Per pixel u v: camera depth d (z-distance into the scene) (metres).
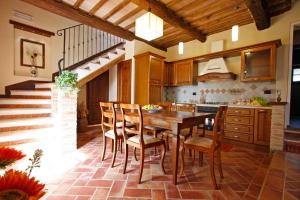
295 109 6.17
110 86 6.08
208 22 4.29
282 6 3.66
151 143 2.12
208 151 1.98
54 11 3.53
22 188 0.47
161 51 5.91
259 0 2.89
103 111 2.73
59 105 2.98
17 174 0.51
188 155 3.02
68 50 5.37
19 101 3.46
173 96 5.80
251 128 3.54
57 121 3.03
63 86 3.01
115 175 2.17
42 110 3.53
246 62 3.92
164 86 5.75
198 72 5.20
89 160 2.67
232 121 3.81
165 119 2.06
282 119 3.18
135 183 1.99
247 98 4.19
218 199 1.70
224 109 2.05
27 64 4.52
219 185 1.97
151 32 2.34
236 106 3.75
